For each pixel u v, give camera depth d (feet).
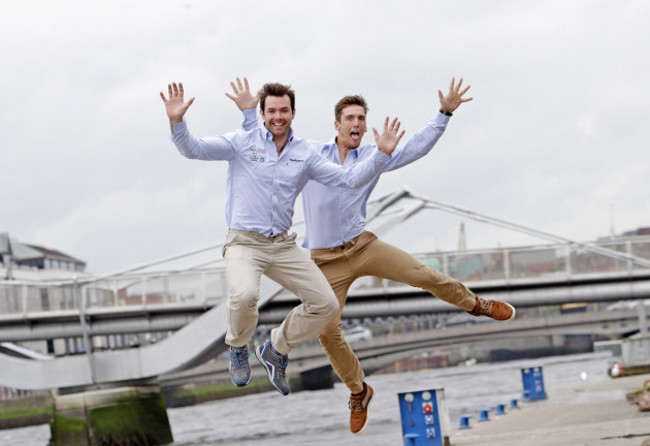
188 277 119.14
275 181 22.18
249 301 21.76
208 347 116.88
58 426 123.13
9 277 190.90
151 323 120.78
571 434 42.19
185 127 21.18
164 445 122.42
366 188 25.57
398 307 116.06
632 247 115.65
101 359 121.29
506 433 49.26
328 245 25.73
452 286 25.34
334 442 91.20
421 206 117.50
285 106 22.12
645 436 35.94
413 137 24.99
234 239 22.30
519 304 116.98
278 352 23.66
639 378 103.91
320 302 22.94
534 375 85.76
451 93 24.63
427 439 44.73
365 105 26.17
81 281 120.26
